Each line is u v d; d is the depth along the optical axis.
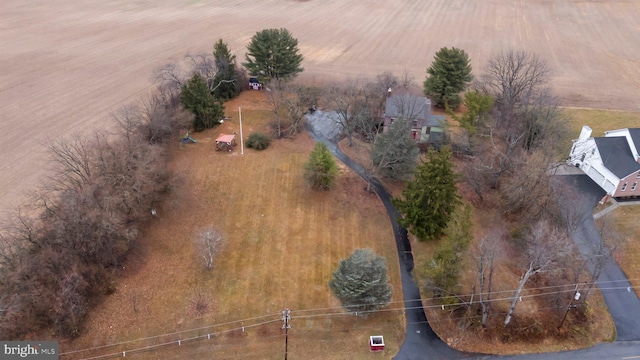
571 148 66.75
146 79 95.38
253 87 94.50
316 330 42.84
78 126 74.69
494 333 43.03
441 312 45.16
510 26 138.38
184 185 59.91
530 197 53.62
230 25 136.50
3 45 113.44
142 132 62.12
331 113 85.69
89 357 39.81
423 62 111.94
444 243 46.09
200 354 40.44
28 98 84.94
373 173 63.28
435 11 152.75
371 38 127.94
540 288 47.31
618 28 136.12
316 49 118.50
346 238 54.09
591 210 57.62
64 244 43.34
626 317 45.12
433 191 48.91
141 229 52.75
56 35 123.06
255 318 43.66
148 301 44.75
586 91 96.25
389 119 72.19
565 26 138.50
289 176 64.94
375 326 43.59
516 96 72.38
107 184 48.72
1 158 64.81
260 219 56.31
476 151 66.31
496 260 46.97
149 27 133.12
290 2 162.62
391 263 50.88
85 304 43.34
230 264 49.47
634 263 50.62
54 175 55.66
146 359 39.81
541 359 41.34
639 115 85.38
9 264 40.78
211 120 76.62
